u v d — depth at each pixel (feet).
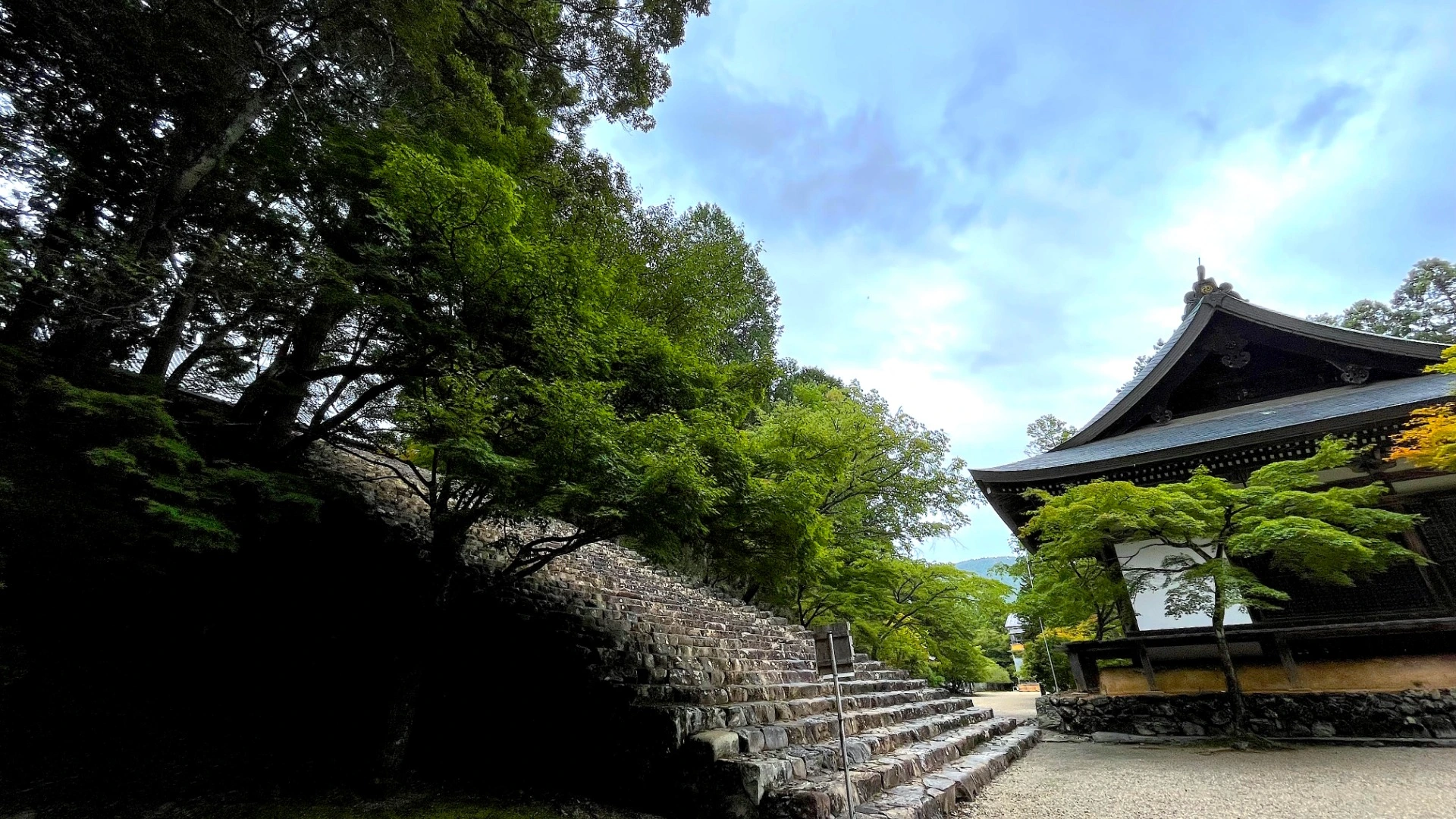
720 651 30.40
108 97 18.52
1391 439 36.29
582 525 19.98
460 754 20.75
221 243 18.35
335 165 21.66
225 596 21.27
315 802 16.17
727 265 65.10
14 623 16.30
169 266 18.49
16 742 14.73
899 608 61.36
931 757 24.71
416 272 18.93
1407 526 32.65
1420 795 20.92
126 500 15.37
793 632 46.50
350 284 18.04
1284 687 37.91
